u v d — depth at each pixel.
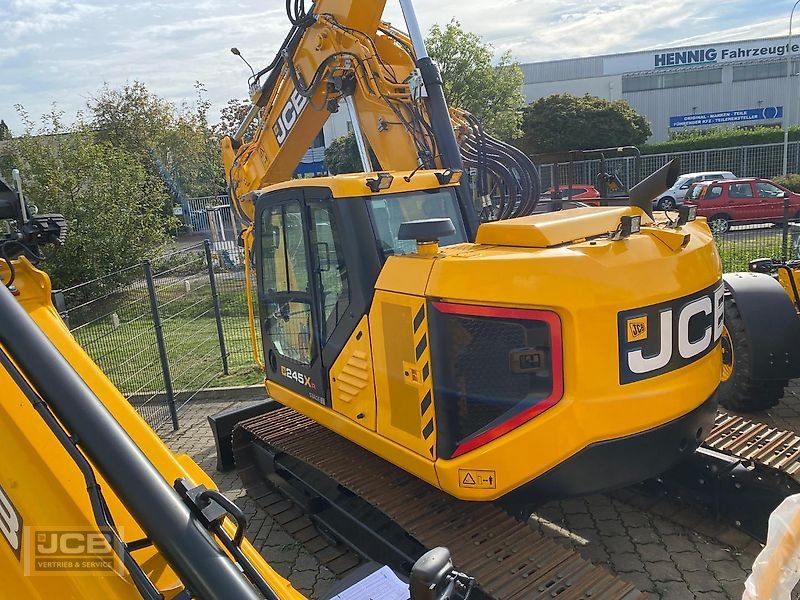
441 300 2.96
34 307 2.37
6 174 14.09
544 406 2.85
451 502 3.43
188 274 12.91
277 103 5.72
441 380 3.00
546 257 2.83
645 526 4.11
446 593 1.66
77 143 14.49
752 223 16.39
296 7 5.14
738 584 3.53
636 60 52.78
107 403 2.21
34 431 1.62
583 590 2.71
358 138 5.08
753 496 3.69
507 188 5.06
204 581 1.16
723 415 4.24
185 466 2.43
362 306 3.43
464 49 23.75
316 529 4.39
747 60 51.50
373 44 4.79
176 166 28.08
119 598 1.42
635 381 2.89
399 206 3.68
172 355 8.91
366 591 2.54
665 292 2.93
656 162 27.48
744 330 5.15
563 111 35.53
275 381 4.49
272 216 4.15
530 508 3.43
